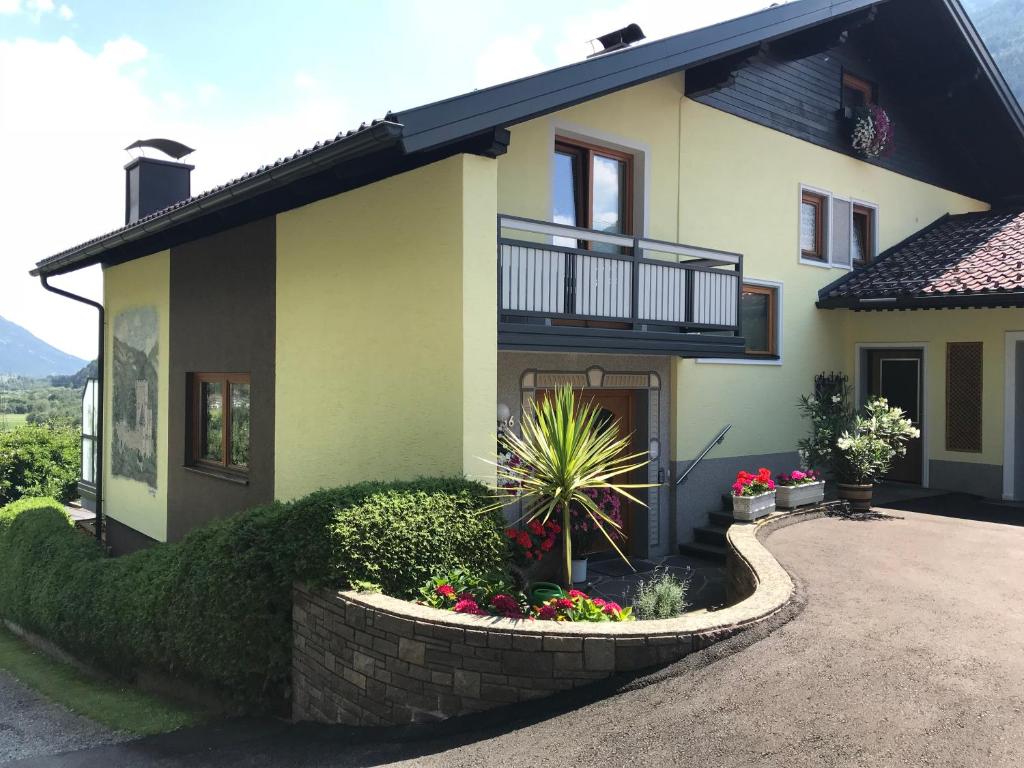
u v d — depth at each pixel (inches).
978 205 607.5
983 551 284.7
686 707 152.9
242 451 369.4
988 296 396.5
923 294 419.2
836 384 457.4
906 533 320.5
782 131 434.3
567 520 222.5
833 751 133.2
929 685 157.2
